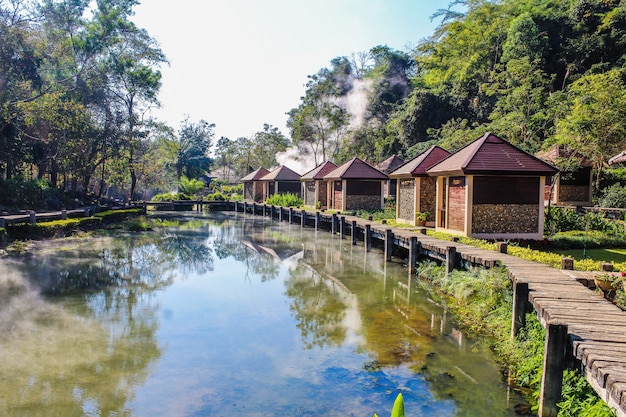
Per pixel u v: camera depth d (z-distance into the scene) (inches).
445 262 482.3
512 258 416.2
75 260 610.2
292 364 278.5
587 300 264.7
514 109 1027.9
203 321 365.7
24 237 700.7
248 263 635.5
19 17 847.7
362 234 849.5
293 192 1567.4
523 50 1343.5
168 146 1498.5
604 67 1261.1
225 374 263.6
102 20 1197.1
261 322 363.9
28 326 341.7
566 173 903.1
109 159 1346.0
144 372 265.1
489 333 330.6
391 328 347.6
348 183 1083.9
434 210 766.5
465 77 1565.0
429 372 266.5
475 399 233.1
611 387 152.3
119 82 1302.9
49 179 1307.8
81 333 330.6
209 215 1469.0
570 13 1440.7
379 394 239.0
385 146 1755.7
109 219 1072.2
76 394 235.9
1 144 904.3
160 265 610.2
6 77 839.7
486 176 583.2
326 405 227.1
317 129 1948.8
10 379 251.8
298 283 506.6
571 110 878.4
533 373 252.8
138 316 376.8
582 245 562.6
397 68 2149.4
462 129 1282.0
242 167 2453.2
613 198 890.7
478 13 1662.2
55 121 919.7
